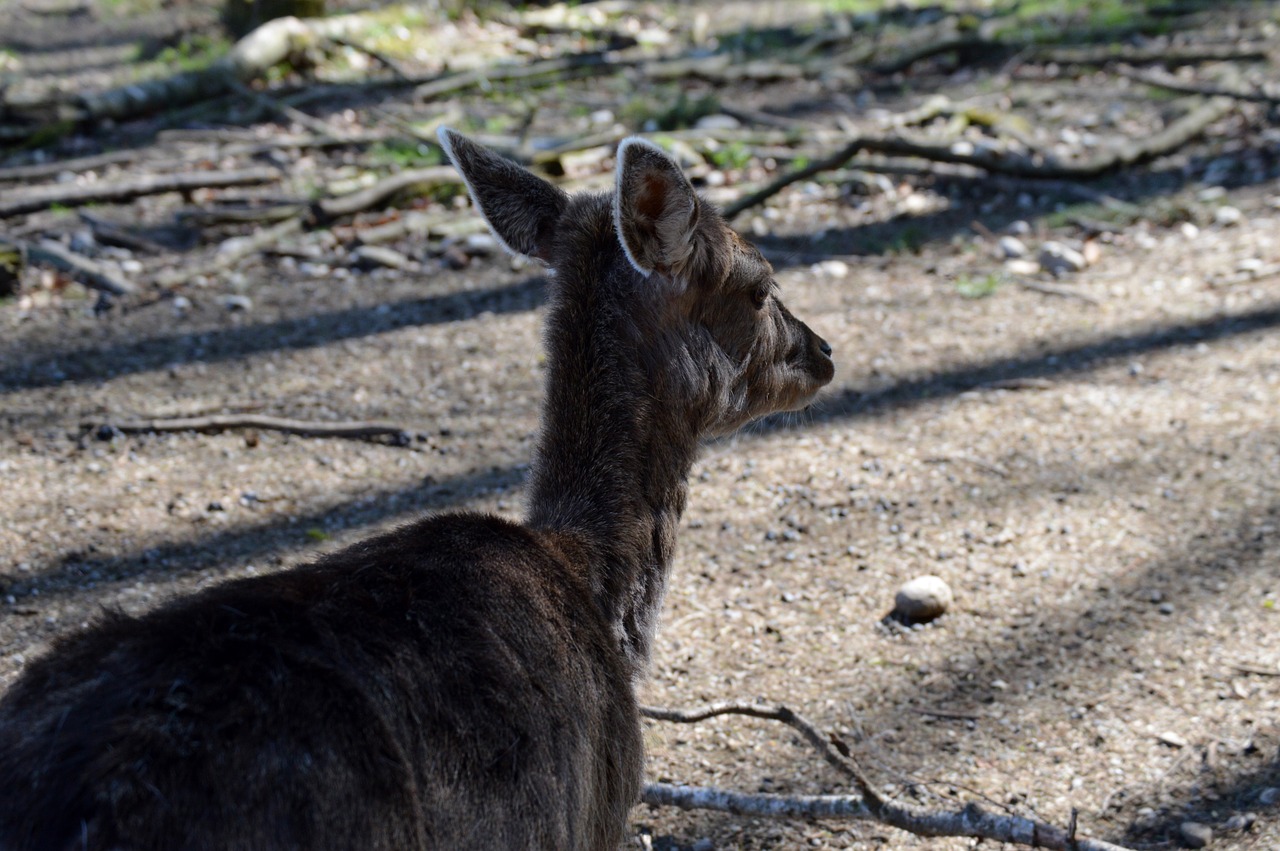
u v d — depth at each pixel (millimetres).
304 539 9352
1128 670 8047
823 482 10438
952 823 6246
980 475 10453
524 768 4391
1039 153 17328
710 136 18312
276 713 3816
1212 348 12398
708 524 9859
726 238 5746
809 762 7379
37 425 10875
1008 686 7969
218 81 21156
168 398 11500
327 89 21359
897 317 13469
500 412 11570
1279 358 12047
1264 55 20797
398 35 24609
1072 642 8352
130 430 10781
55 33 26453
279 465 10477
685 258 5441
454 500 10031
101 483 10008
